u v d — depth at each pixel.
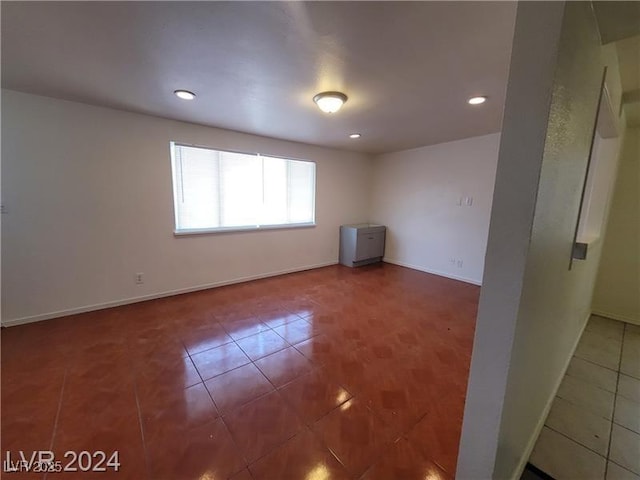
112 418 1.48
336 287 3.72
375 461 1.27
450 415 1.54
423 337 2.40
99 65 1.80
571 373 1.96
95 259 2.78
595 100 1.26
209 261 3.56
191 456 1.28
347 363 2.01
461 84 2.01
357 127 3.25
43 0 1.19
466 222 4.00
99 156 2.68
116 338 2.30
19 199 2.38
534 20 0.74
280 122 3.07
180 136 3.11
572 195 1.16
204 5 1.23
